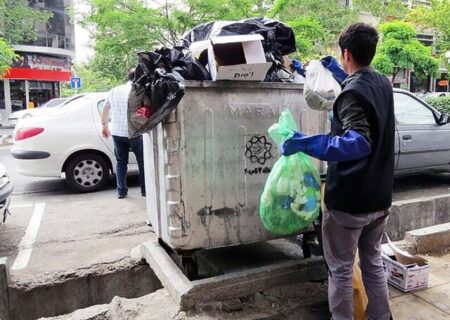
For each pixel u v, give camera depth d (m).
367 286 2.59
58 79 31.16
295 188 2.63
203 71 2.88
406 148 6.24
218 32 3.10
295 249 3.77
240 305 2.89
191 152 2.88
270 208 2.70
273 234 3.21
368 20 24.61
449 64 20.64
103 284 3.72
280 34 3.27
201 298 2.85
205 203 2.96
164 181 2.95
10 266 3.86
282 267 3.08
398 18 23.97
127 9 13.18
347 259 2.46
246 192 3.07
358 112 2.16
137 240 4.53
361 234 2.57
